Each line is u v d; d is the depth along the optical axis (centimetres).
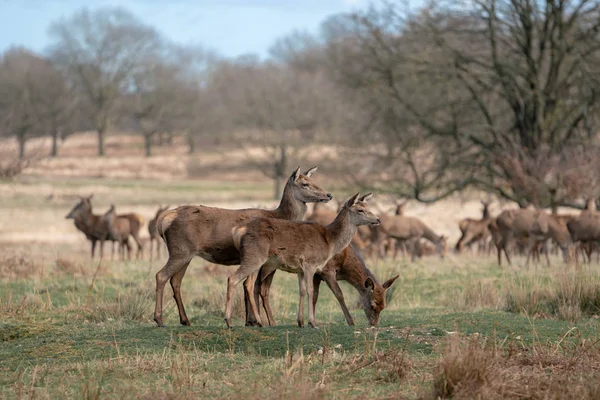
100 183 18725
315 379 2275
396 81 9550
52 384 2277
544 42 9069
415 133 9631
